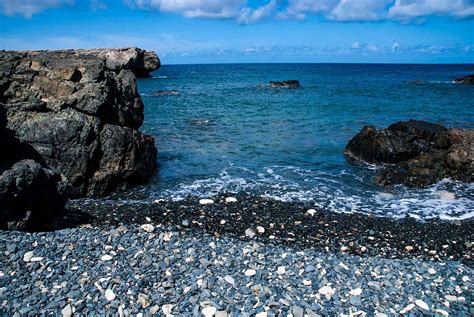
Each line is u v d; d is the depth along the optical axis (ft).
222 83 270.26
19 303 24.86
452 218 48.19
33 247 32.01
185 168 67.72
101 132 55.52
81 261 30.07
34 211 37.70
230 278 28.68
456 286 29.68
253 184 59.67
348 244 40.09
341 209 50.47
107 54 255.70
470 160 58.95
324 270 30.86
